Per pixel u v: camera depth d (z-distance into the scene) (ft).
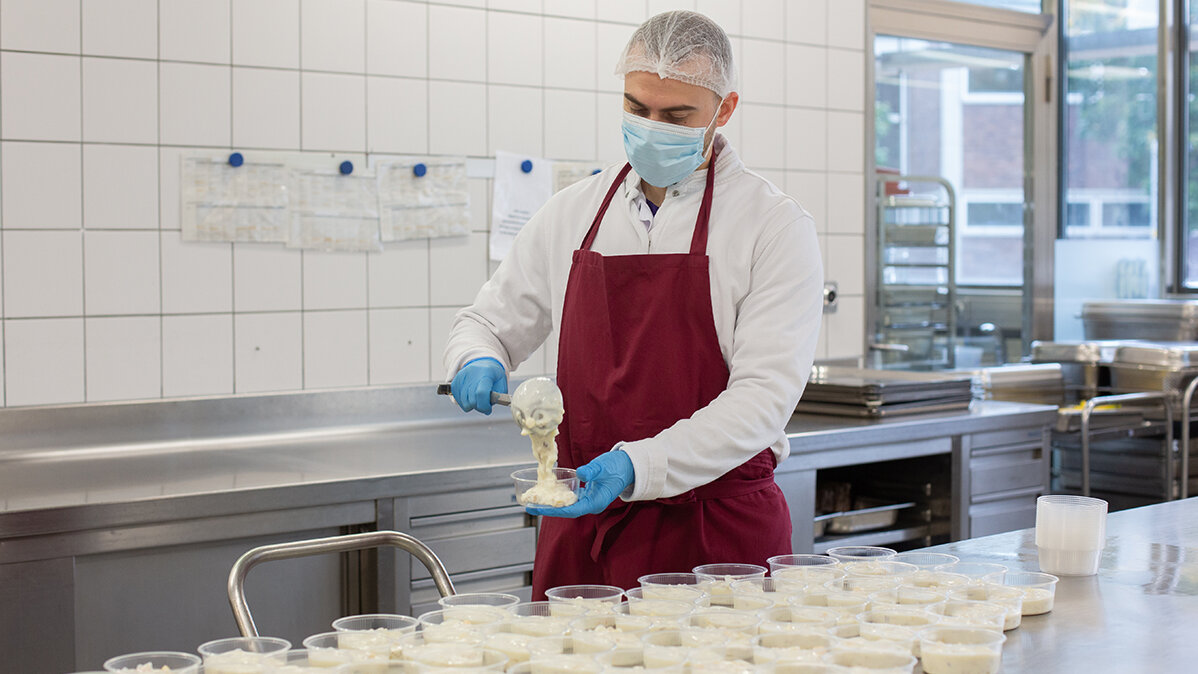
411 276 10.41
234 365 9.60
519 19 10.86
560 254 6.45
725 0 12.21
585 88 11.29
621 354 6.06
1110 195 16.58
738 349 5.87
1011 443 11.14
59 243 8.86
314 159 9.87
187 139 9.32
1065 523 5.52
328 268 9.99
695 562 5.96
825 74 13.05
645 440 5.34
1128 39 16.53
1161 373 12.64
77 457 8.79
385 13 10.14
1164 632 4.65
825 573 5.02
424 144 10.41
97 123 8.96
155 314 9.25
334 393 10.00
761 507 6.16
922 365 14.33
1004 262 15.30
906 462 11.16
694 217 6.09
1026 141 15.31
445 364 6.46
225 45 9.45
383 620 4.54
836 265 13.28
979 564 5.28
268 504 7.40
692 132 5.67
